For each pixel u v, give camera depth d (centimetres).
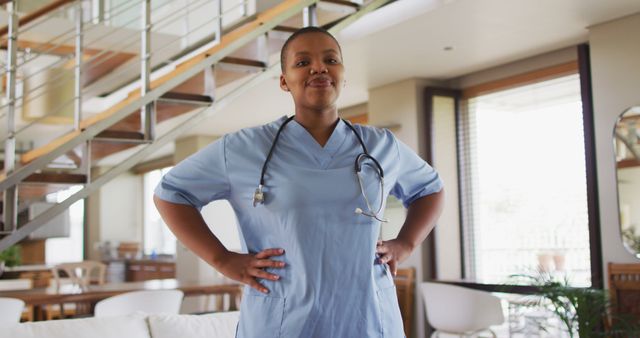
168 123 812
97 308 407
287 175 143
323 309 141
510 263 558
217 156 149
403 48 507
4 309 387
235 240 884
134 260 1017
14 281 582
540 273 452
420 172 167
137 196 1214
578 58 480
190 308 745
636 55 439
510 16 439
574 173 514
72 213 1222
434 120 591
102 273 628
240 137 150
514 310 516
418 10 433
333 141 149
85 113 661
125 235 1195
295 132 149
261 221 145
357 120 732
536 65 537
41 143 945
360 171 147
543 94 539
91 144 397
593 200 466
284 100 682
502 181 568
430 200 169
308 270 140
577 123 512
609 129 454
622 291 439
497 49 515
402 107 611
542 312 492
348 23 435
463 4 415
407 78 604
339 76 148
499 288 492
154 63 606
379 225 149
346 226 143
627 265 436
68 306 651
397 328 150
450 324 441
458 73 590
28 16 398
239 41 412
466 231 593
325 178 144
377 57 531
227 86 611
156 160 1147
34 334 261
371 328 144
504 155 568
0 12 525
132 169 1212
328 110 150
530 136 547
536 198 541
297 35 149
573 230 512
